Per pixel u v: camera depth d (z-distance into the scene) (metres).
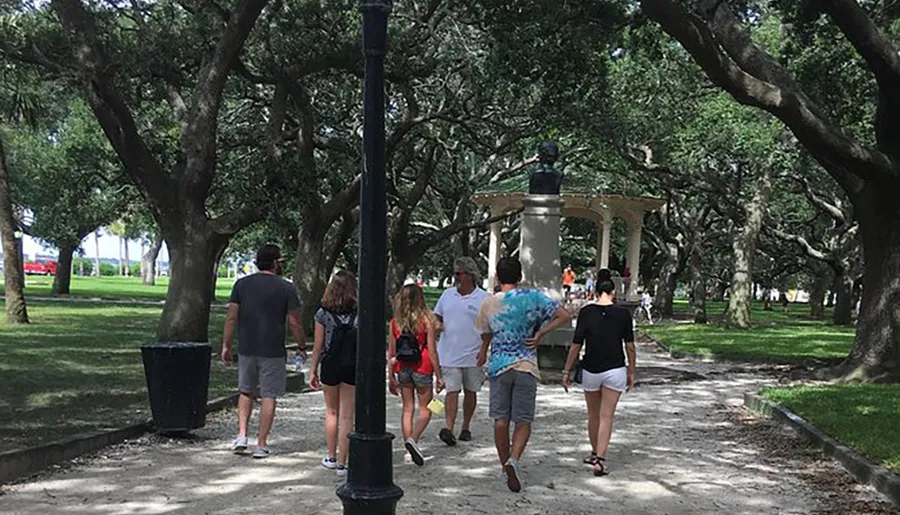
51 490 7.10
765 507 7.17
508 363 7.48
